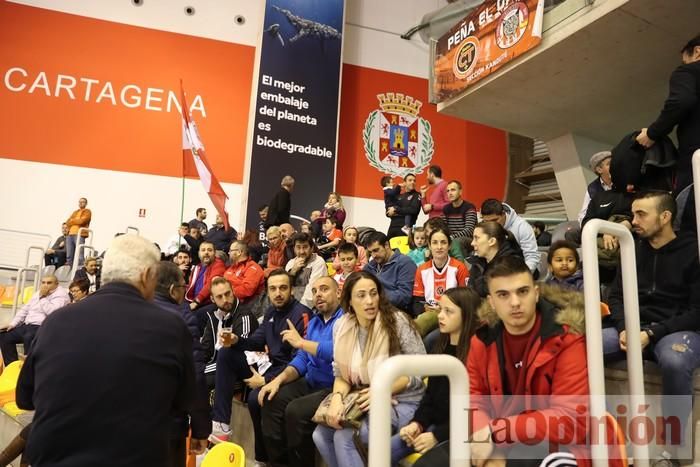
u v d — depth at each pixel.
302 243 4.84
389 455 0.88
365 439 2.11
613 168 2.85
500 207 3.62
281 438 2.68
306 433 2.48
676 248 1.99
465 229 5.07
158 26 10.51
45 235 9.39
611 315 2.11
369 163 11.42
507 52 4.52
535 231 5.88
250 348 3.44
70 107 9.80
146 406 1.41
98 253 9.51
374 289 2.31
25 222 9.34
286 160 10.34
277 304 3.30
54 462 1.32
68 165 9.68
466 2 5.49
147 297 1.65
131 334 1.44
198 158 7.41
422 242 4.94
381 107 11.73
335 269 5.34
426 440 1.80
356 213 11.16
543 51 4.19
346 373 2.30
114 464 1.33
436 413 1.87
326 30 10.98
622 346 1.89
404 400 2.15
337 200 7.82
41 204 9.46
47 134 9.62
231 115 10.73
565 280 2.71
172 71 10.48
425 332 3.00
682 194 2.25
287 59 10.62
